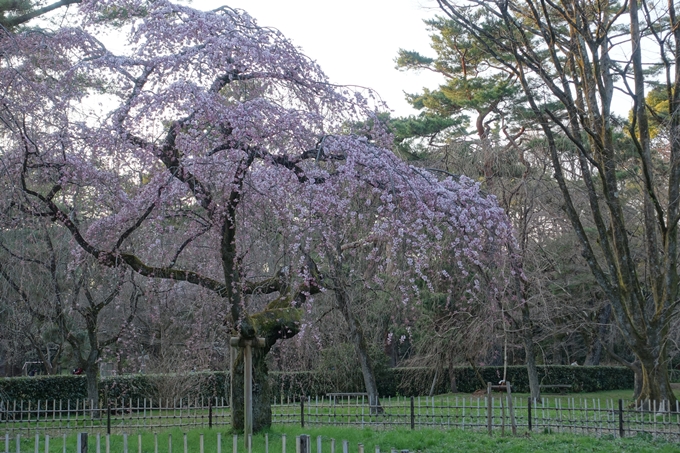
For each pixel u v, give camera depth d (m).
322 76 10.41
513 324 19.28
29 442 10.61
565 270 20.52
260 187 9.95
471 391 24.45
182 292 15.22
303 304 11.53
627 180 21.36
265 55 9.83
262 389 10.78
